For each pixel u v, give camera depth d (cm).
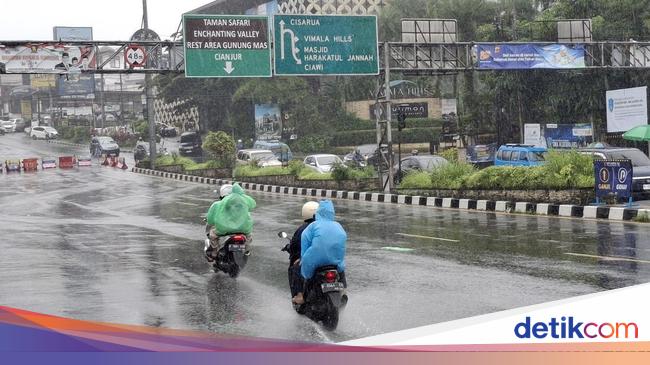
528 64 3619
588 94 4756
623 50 3775
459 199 2666
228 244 1222
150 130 5962
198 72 3141
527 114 4956
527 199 2512
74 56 3105
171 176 5400
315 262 851
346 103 6575
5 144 10088
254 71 3198
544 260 1325
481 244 1583
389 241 1692
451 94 6356
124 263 1431
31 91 13612
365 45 3297
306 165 4181
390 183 3241
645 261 1273
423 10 5891
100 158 7756
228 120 7138
